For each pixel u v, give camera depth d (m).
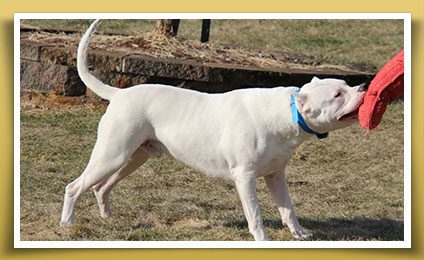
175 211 8.30
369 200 8.95
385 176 9.81
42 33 12.86
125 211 8.21
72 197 7.57
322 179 9.61
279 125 7.00
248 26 16.84
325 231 7.82
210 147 7.18
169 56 12.04
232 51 13.11
